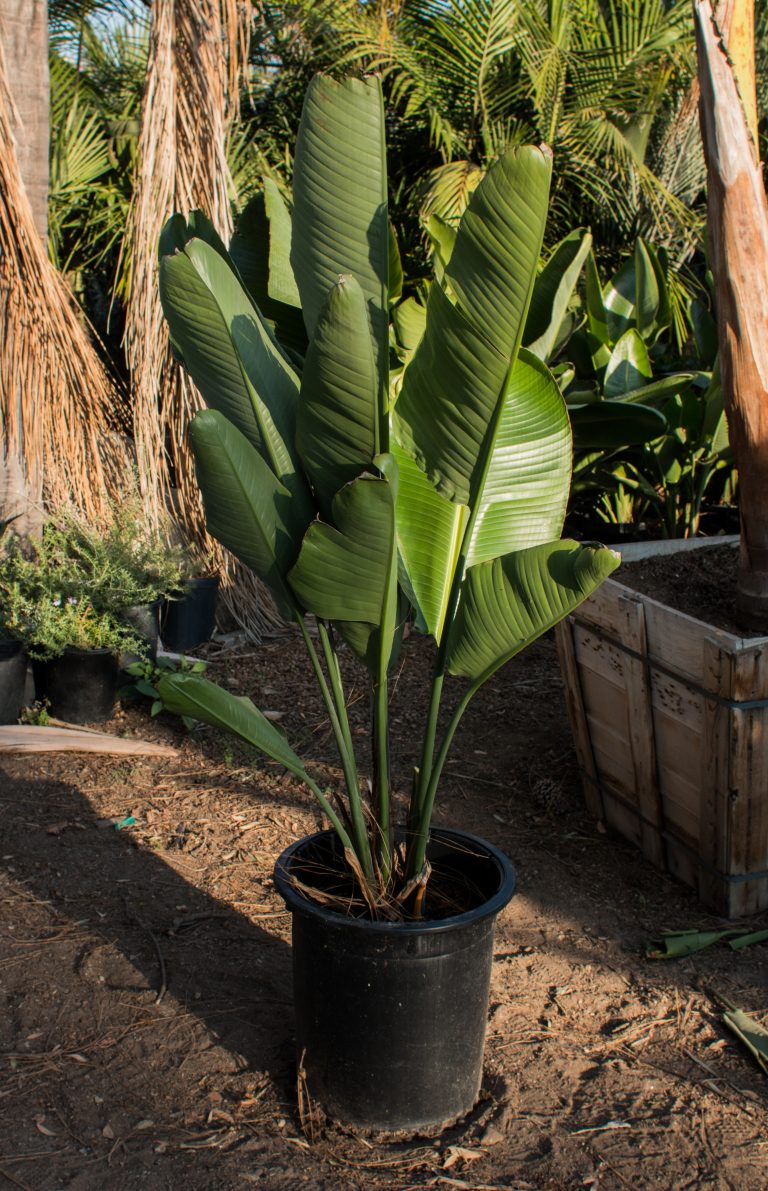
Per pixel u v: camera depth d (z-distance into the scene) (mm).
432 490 2158
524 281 1688
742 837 2967
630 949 2928
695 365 5859
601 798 3643
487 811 3758
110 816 3596
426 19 8516
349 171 1829
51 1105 2242
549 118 8664
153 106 4930
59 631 4246
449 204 7898
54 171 8055
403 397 1966
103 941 2857
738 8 2818
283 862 2203
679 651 2994
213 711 2012
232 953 2834
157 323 4961
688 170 9781
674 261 8984
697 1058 2465
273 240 2432
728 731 2840
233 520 1921
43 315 4359
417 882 2117
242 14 5336
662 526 5391
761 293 2844
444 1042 2121
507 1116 2244
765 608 3154
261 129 9070
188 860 3316
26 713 4340
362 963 2025
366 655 2064
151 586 4656
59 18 8172
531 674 5168
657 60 8672
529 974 2801
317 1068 2170
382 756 2174
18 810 3602
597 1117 2250
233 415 2053
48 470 4715
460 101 8664
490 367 1816
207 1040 2477
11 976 2688
